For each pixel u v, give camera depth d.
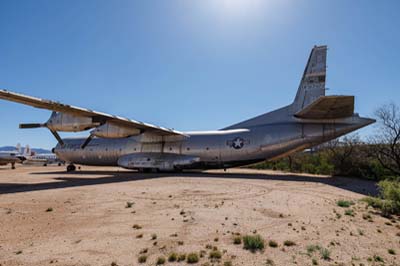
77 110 12.81
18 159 27.84
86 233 4.46
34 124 15.48
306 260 3.45
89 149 19.83
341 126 14.41
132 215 5.68
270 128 15.60
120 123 15.15
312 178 14.38
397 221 5.41
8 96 10.66
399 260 3.50
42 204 6.83
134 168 18.03
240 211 6.05
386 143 16.52
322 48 14.53
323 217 5.60
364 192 9.25
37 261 3.35
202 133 17.28
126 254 3.58
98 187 10.02
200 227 4.81
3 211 6.05
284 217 5.56
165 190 9.20
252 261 3.40
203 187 10.00
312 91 14.50
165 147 17.66
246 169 24.89
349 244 4.04
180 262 3.36
